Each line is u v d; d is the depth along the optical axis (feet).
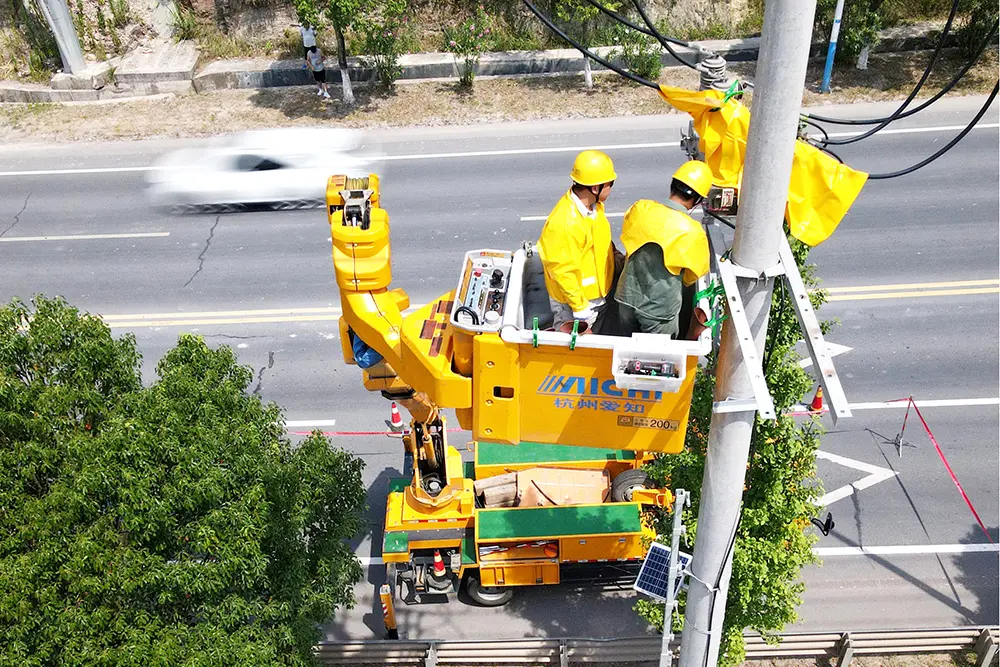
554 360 19.79
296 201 73.10
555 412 20.63
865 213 67.21
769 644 36.58
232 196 73.15
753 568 30.22
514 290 21.08
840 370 53.83
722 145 20.99
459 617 41.55
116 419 26.94
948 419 50.42
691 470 30.94
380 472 48.91
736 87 21.75
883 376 53.31
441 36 94.58
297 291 62.54
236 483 28.22
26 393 27.84
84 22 93.86
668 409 19.85
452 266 63.46
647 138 78.54
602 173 19.39
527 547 39.55
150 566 25.91
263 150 76.64
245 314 60.39
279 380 55.01
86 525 25.95
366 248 23.49
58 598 25.07
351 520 34.68
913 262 62.08
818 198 19.52
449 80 90.17
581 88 87.25
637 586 26.07
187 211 72.54
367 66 89.15
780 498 29.96
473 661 38.58
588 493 41.47
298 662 30.25
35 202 74.38
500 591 41.16
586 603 41.91
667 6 93.25
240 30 95.04
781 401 29.14
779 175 17.39
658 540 32.96
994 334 55.88
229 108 87.30
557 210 19.79
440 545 39.14
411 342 21.86
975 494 46.29
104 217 72.02
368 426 51.72
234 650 27.04
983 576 42.55
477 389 20.68
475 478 43.16
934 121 78.02
